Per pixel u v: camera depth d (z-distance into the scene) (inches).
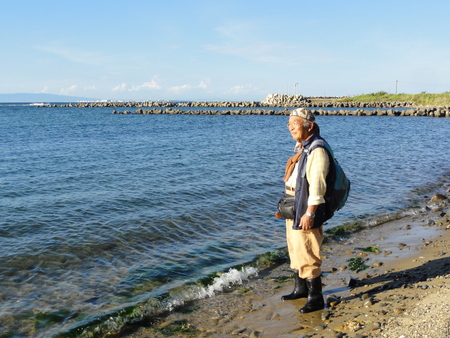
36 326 178.5
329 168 172.9
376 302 185.2
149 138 1058.1
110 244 277.9
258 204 392.2
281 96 4857.3
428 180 530.0
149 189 438.6
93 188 443.2
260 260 257.8
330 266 248.2
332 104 3937.0
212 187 453.4
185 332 173.5
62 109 3858.3
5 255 253.3
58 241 279.9
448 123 1736.0
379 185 493.4
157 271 237.8
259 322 179.3
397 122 1813.5
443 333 140.6
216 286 220.2
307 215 173.0
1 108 4126.5
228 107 4352.9
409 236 305.9
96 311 191.6
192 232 308.8
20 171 550.9
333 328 164.7
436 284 196.7
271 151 785.6
